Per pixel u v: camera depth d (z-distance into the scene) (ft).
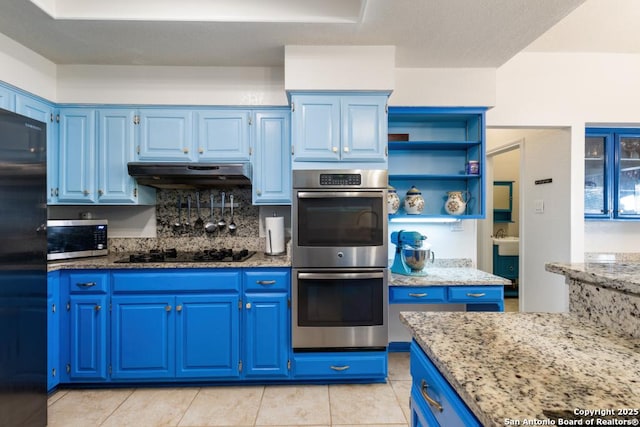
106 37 6.43
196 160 7.78
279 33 6.28
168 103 7.69
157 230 8.75
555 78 8.31
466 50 6.86
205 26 6.04
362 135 6.90
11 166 4.79
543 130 9.41
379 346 6.73
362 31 6.20
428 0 5.28
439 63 7.42
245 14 5.87
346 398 6.40
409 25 5.99
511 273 13.46
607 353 2.48
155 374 6.64
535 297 9.80
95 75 7.63
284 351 6.77
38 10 5.57
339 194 6.68
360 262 6.68
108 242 8.67
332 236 6.70
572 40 7.72
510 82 8.30
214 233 8.81
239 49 6.94
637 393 1.90
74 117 7.65
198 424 5.65
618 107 8.38
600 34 7.45
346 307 6.70
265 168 7.84
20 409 4.96
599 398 1.85
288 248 7.36
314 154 6.88
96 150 7.66
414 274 7.45
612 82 8.38
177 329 6.68
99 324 6.60
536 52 8.30
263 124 7.84
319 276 6.61
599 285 3.15
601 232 9.68
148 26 6.04
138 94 7.67
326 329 6.67
